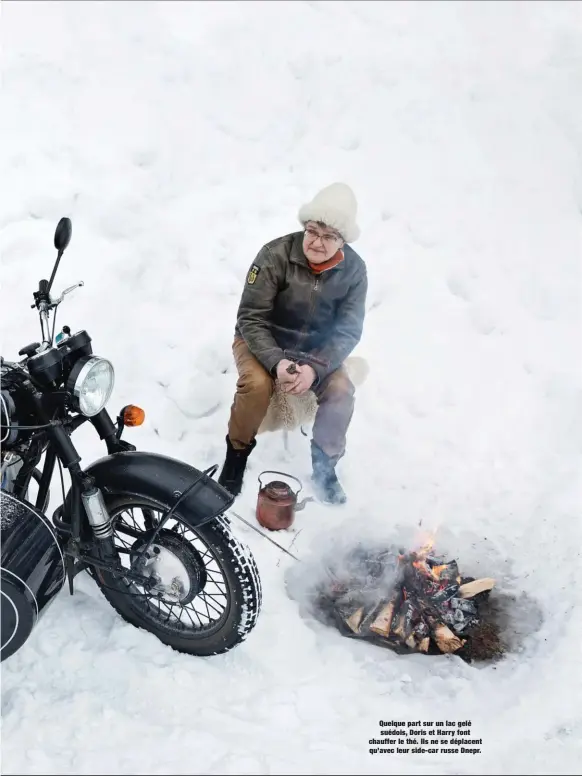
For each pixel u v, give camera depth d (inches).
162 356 164.9
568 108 220.4
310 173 207.0
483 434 155.8
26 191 195.5
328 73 227.6
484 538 132.9
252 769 92.3
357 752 96.7
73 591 115.0
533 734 101.1
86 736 96.5
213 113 219.5
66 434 101.9
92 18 241.0
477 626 116.7
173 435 151.9
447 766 95.2
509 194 204.1
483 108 221.1
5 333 166.2
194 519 101.6
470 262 188.5
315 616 118.1
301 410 140.7
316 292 134.0
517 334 175.9
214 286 180.4
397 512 138.4
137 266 183.0
